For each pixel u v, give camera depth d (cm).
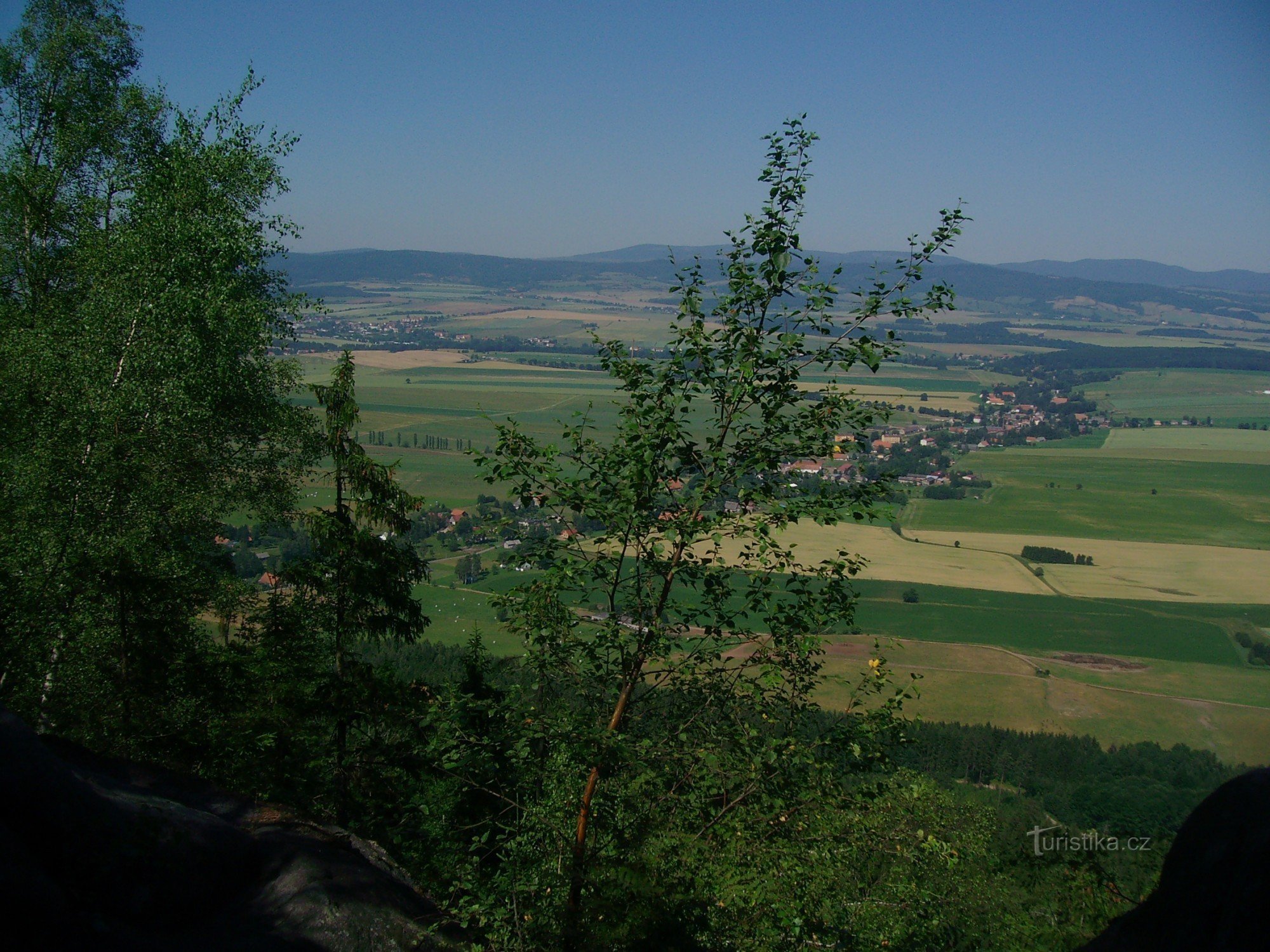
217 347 2153
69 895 701
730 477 891
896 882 1008
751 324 899
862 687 898
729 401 909
